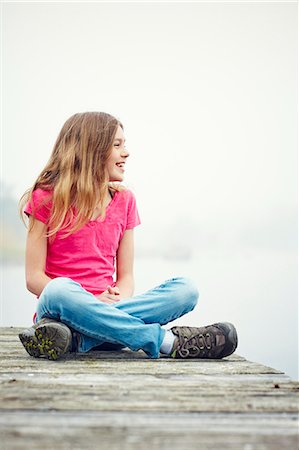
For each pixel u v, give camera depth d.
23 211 2.54
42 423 1.43
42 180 2.48
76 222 2.46
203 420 1.48
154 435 1.37
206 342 2.28
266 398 1.68
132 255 2.63
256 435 1.38
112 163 2.55
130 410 1.55
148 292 2.37
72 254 2.49
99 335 2.26
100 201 2.50
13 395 1.68
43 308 2.28
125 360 2.23
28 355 2.34
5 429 1.39
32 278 2.42
